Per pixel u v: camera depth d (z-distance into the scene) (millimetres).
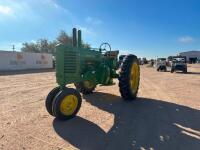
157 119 5785
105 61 8117
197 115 6164
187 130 5031
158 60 29312
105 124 5359
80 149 4055
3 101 7805
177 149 4102
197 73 23828
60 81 5930
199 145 4277
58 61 5938
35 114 6133
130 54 7902
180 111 6555
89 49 7207
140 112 6418
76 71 6305
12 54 27562
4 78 16516
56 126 5191
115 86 11281
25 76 18422
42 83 13250
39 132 4824
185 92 9852
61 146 4164
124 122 5520
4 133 4762
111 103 7496
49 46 63719
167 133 4848
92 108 6816
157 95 9047
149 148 4129
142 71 27812
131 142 4371
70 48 6094
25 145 4191
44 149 4035
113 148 4109
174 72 25391
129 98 7859
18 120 5605
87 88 8711
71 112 5680
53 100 5512
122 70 7543
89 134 4738
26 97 8555
